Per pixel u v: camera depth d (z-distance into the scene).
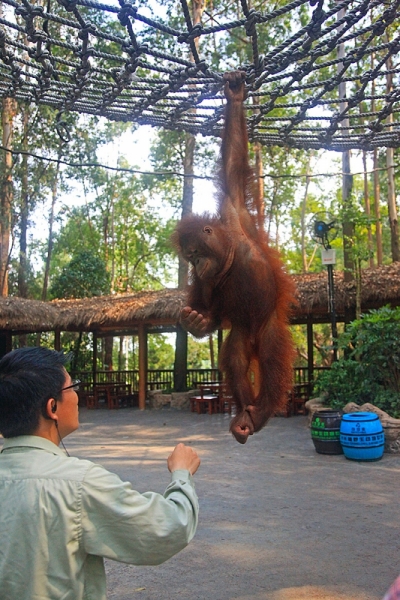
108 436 11.80
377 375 10.52
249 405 2.62
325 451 8.94
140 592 3.99
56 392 1.73
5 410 1.69
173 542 1.60
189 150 18.30
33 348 1.81
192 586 4.05
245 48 16.92
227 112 2.97
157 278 37.50
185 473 1.83
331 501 6.21
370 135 4.62
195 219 2.69
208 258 2.60
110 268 33.97
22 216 21.52
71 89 3.97
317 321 16.80
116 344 40.38
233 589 3.98
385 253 32.88
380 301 13.16
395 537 4.98
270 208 23.39
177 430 12.30
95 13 9.77
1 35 3.24
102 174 26.33
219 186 2.92
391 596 0.97
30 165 21.03
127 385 17.94
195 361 31.83
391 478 7.26
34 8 2.98
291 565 4.38
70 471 1.60
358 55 3.56
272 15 3.00
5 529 1.54
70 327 17.39
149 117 4.45
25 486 1.57
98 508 1.56
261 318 2.68
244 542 4.93
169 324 16.41
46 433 1.72
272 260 2.77
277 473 7.72
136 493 1.62
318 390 12.23
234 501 6.29
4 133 19.66
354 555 4.57
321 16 3.01
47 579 1.52
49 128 19.52
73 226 31.09
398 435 8.90
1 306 15.19
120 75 3.64
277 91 3.88
